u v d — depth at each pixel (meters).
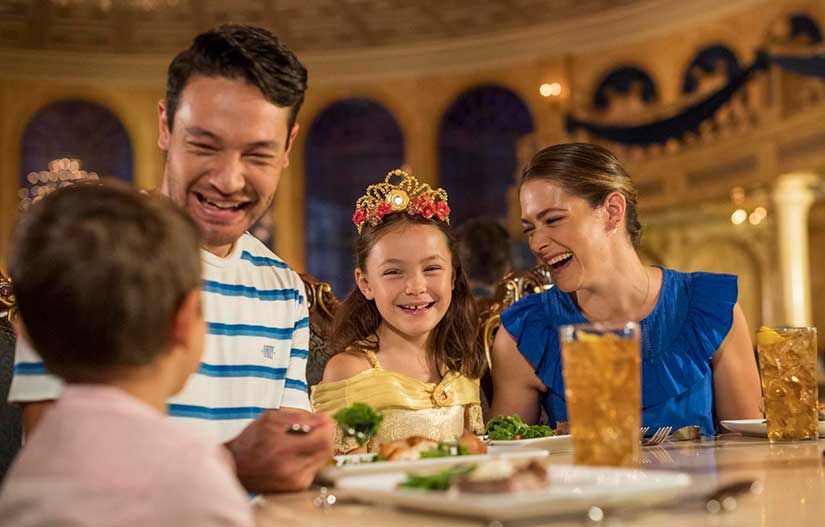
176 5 13.57
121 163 14.23
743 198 11.47
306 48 14.41
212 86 1.61
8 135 13.85
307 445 1.33
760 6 11.49
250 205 1.70
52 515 0.89
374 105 14.44
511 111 13.93
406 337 2.59
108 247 0.98
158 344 1.01
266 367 1.92
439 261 2.51
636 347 1.30
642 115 12.44
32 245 0.99
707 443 1.82
